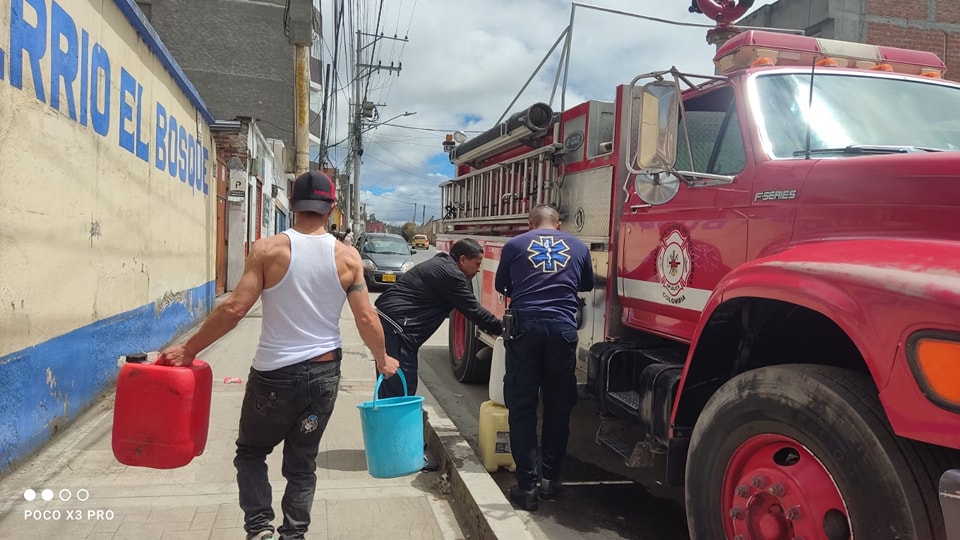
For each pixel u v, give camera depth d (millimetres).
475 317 4602
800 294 2383
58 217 4504
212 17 26797
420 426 3721
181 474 4094
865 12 8422
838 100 3506
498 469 4602
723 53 4102
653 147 3402
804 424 2254
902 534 1969
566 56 5418
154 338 7211
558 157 5309
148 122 6887
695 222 3598
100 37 5352
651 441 3469
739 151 3438
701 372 3100
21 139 3924
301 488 2986
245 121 13773
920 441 1982
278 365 2848
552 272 3963
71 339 4777
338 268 2977
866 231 2594
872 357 2078
